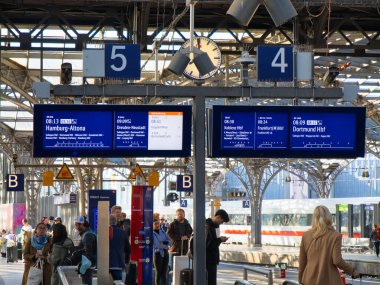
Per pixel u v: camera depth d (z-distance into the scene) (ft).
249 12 54.75
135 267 74.79
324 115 63.10
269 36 125.59
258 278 94.12
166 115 60.29
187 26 110.52
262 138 62.39
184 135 60.39
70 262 65.98
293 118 62.80
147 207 77.61
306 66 60.03
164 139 60.44
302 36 106.93
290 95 60.08
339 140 63.36
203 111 58.44
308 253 38.01
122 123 60.29
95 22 113.80
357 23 115.34
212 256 64.54
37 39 104.58
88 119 60.34
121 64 57.72
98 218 54.13
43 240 74.13
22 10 107.55
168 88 58.08
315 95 60.18
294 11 55.01
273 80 59.82
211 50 81.51
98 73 57.47
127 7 104.68
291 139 62.75
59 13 104.83
